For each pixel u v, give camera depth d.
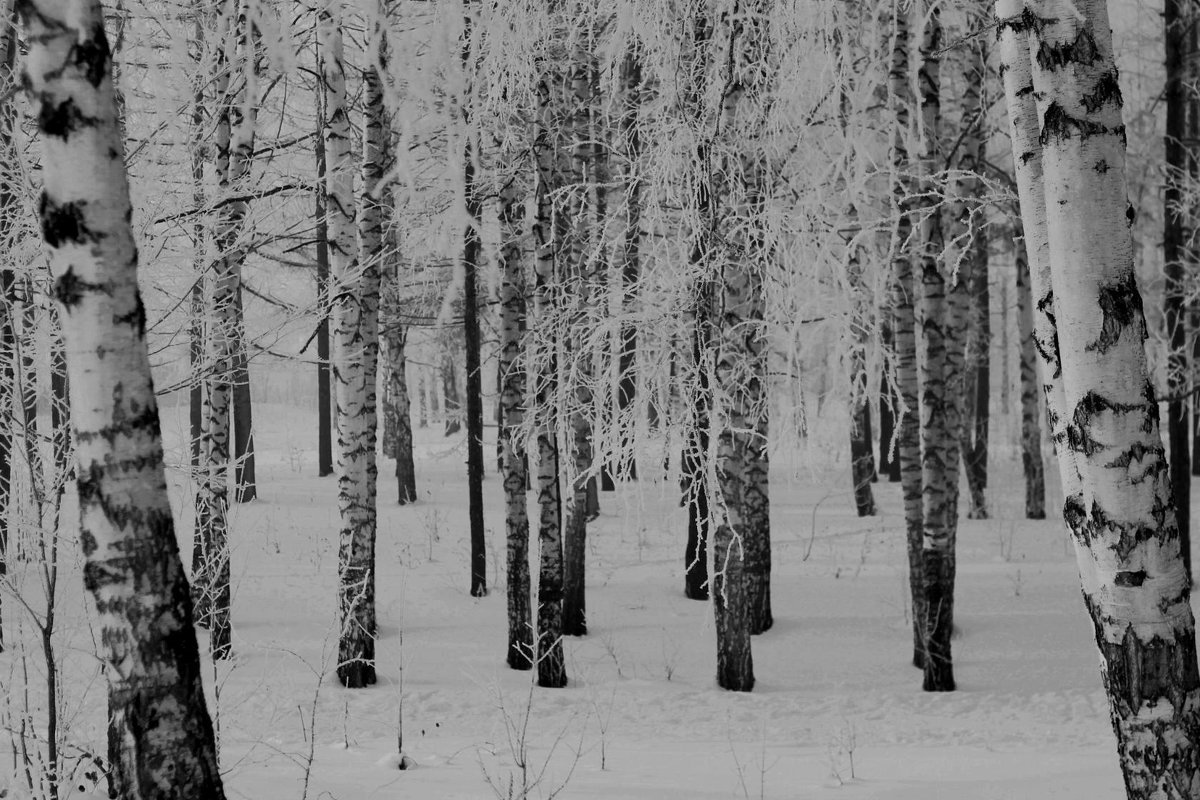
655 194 8.84
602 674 10.80
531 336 10.55
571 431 9.85
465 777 6.32
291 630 11.84
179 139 5.90
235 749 6.95
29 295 5.48
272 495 21.72
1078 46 3.59
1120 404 3.61
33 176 5.67
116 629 3.36
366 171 10.16
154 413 3.44
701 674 10.88
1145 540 3.60
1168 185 14.53
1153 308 20.53
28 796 4.76
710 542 9.59
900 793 5.72
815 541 18.22
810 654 11.84
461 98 4.17
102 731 5.62
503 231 10.56
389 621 12.98
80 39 3.26
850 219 8.76
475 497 14.49
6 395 5.21
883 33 8.02
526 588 10.86
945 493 10.34
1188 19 14.07
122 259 3.37
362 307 10.64
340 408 10.13
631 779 6.34
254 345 6.75
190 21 5.48
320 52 9.27
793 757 7.22
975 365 22.05
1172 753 3.57
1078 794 5.41
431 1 4.25
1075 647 11.67
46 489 4.97
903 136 8.38
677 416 9.16
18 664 5.55
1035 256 3.99
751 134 8.75
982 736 8.26
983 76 11.44
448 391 34.62
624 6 7.86
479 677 10.30
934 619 10.27
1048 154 3.68
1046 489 24.00
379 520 20.17
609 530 19.16
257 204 6.62
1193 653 3.62
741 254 8.93
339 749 7.26
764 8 8.04
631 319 9.04
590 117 11.94
